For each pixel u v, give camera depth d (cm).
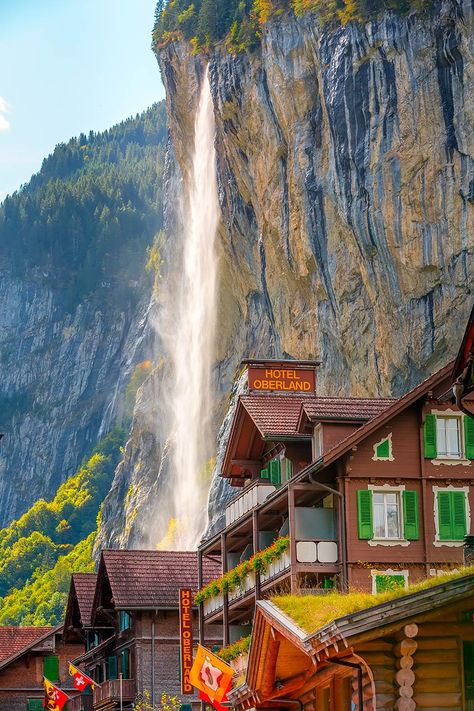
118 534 19325
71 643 7206
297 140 10862
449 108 9150
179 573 6128
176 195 16600
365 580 4175
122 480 19650
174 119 15138
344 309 10394
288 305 11556
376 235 9662
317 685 2395
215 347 15675
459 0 9019
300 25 10694
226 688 3042
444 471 4278
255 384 5131
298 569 4231
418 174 9338
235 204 12925
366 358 10188
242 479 5306
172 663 5969
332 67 10050
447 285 9169
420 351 9406
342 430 4466
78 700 6838
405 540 4222
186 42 14388
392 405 4253
